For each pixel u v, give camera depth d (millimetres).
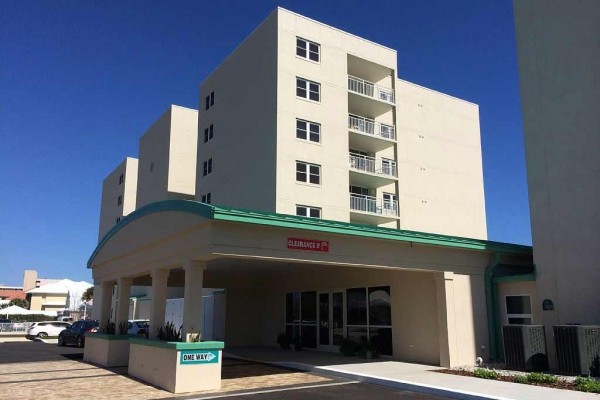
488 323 17438
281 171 27984
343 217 30125
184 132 42688
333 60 31969
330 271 20984
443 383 12172
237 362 17969
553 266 16344
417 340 17031
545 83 17453
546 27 17703
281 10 30219
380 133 34875
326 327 21047
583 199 15906
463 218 39062
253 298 25500
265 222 12602
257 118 30234
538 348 15047
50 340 36219
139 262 16734
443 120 39656
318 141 30047
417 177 36812
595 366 13492
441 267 16531
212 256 12383
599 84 15961
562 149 16672
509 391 11008
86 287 79000
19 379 14438
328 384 13008
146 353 14203
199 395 11602
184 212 13383
